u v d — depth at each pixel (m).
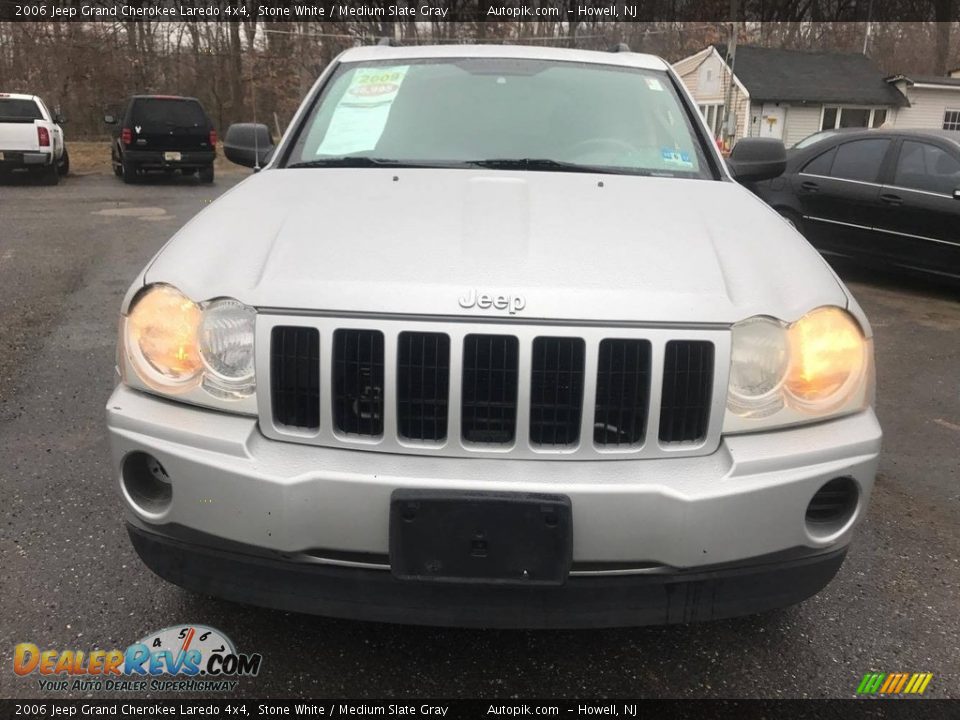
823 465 1.96
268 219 2.34
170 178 17.75
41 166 14.94
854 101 27.59
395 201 2.44
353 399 1.92
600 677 2.28
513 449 1.90
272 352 1.92
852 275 8.21
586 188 2.62
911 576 2.82
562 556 1.85
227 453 1.92
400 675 2.26
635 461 1.91
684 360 1.92
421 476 1.86
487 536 1.84
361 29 32.97
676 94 3.42
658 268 2.07
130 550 2.82
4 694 2.15
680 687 2.25
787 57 29.12
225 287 1.99
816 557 2.04
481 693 2.21
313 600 1.98
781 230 2.45
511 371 1.89
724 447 1.94
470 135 3.08
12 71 29.28
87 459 3.53
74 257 8.02
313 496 1.87
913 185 7.14
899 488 3.53
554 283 1.96
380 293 1.91
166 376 2.02
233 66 33.44
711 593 1.98
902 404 4.60
